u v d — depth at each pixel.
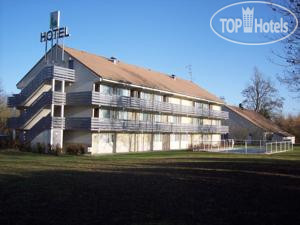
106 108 43.09
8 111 63.50
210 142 54.94
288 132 91.31
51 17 43.91
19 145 38.94
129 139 46.84
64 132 42.69
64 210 10.55
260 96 87.56
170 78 63.12
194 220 9.58
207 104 65.50
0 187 14.22
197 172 20.16
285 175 19.25
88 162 27.11
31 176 17.56
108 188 14.19
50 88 43.16
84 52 47.97
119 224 9.13
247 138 77.31
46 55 44.53
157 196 12.70
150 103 48.19
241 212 10.50
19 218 9.66
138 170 21.09
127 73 48.28
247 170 21.58
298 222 9.44
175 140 56.53
